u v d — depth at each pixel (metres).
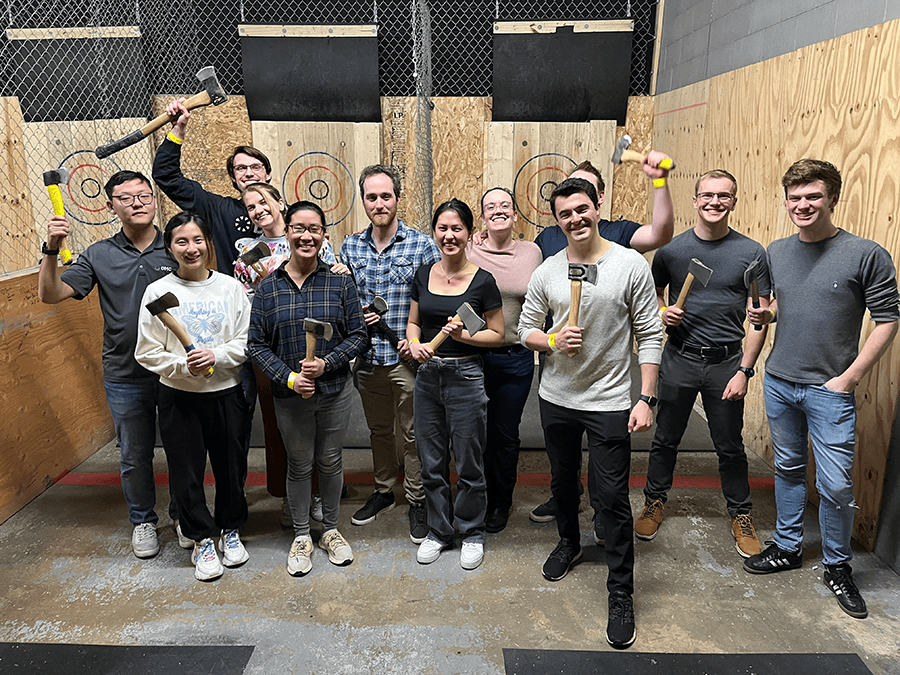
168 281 2.46
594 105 5.36
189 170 5.39
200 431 2.52
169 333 2.42
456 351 2.50
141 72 5.14
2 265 4.25
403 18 5.23
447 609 2.42
